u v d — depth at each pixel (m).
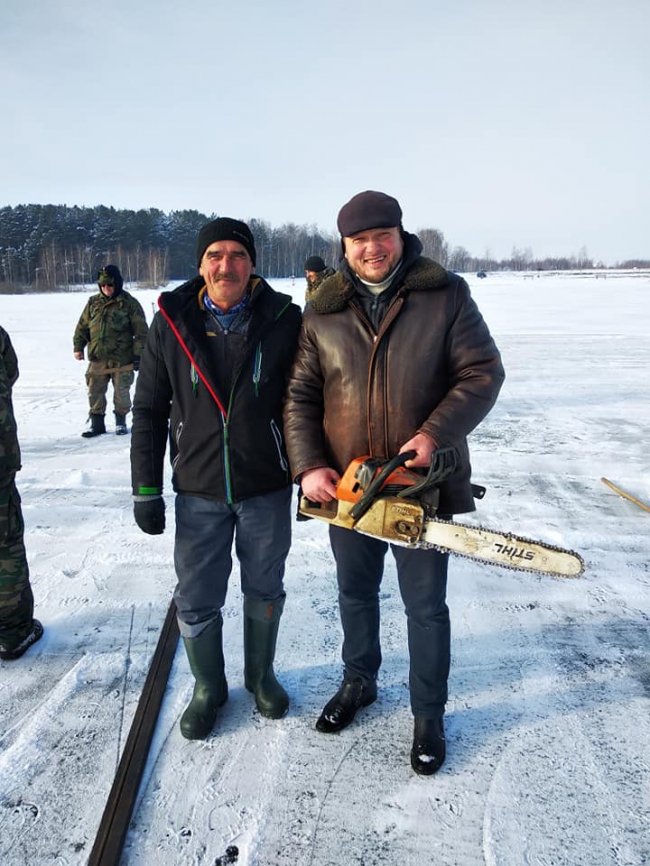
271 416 2.13
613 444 5.75
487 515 4.15
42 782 2.03
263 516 2.17
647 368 9.61
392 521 1.85
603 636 2.80
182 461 2.13
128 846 1.79
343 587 2.20
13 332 16.23
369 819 1.88
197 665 2.24
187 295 2.11
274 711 2.29
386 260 1.88
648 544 3.71
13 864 1.74
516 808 1.90
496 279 61.91
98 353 6.16
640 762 2.08
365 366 1.95
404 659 2.65
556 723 2.26
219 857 1.76
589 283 46.44
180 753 2.14
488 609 3.02
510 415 6.90
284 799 1.95
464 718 2.30
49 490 4.74
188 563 2.16
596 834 1.81
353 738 2.20
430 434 1.80
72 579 3.35
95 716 2.33
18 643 2.66
